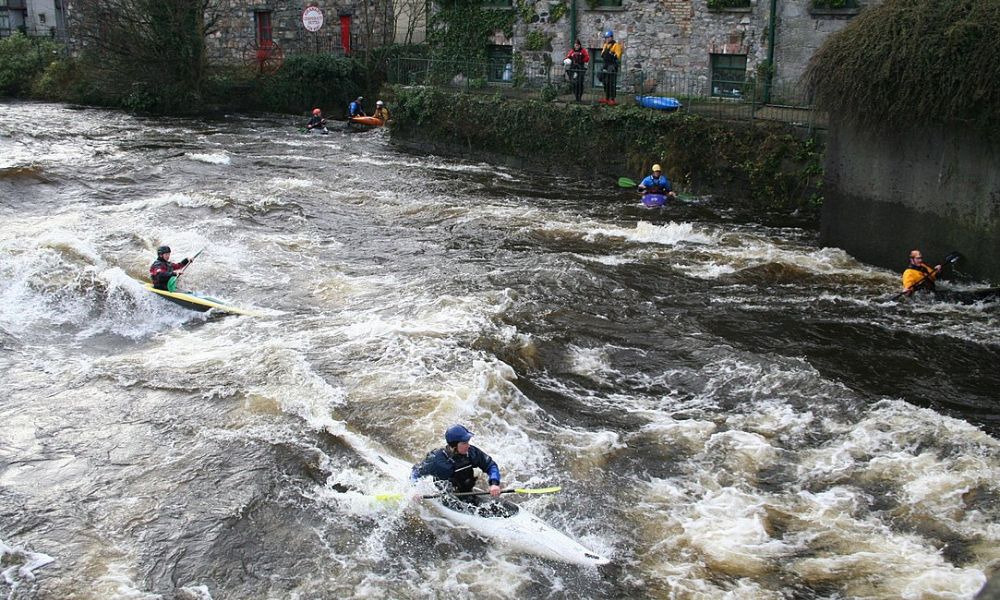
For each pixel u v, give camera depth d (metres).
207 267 15.93
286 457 9.87
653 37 26.92
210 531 8.62
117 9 36.62
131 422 10.63
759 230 19.25
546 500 9.23
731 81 24.88
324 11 41.47
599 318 13.91
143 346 12.95
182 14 36.50
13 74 41.34
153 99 37.34
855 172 16.56
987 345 13.09
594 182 24.58
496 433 10.44
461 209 20.50
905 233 15.95
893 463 9.78
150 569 8.09
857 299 14.95
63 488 9.28
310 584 7.95
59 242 16.62
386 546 8.49
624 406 11.24
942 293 14.75
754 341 13.21
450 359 12.12
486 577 8.09
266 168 25.14
